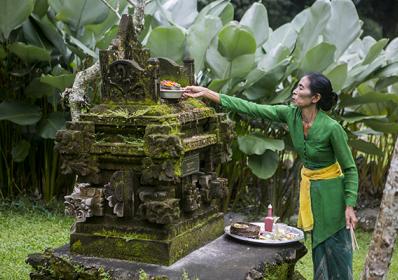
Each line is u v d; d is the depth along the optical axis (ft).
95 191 11.61
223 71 20.59
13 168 23.34
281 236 13.38
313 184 12.38
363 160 25.05
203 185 12.69
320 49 20.24
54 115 22.06
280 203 22.48
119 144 11.41
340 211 12.30
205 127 13.05
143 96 11.53
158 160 10.96
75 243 11.91
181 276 10.89
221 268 11.38
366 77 21.85
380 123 21.72
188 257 11.91
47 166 22.41
